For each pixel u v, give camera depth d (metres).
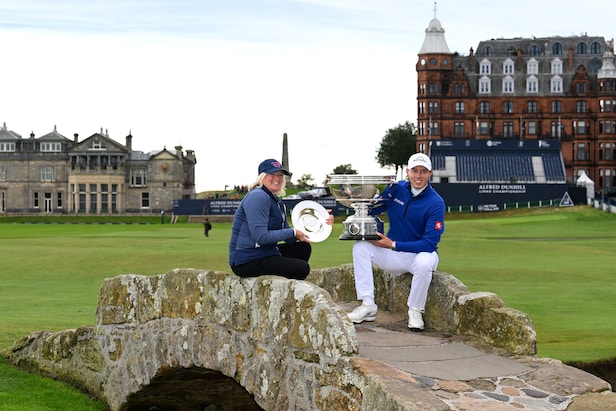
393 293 13.64
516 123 167.12
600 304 27.95
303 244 12.59
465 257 50.00
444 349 11.17
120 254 48.56
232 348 11.71
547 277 37.59
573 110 166.12
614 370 17.47
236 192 194.38
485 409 8.80
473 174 150.25
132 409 14.72
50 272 40.81
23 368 16.81
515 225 89.88
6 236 74.19
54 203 172.38
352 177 12.77
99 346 15.09
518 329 11.09
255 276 11.68
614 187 161.75
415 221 12.77
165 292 13.16
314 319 10.08
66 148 172.50
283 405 10.60
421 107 167.50
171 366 13.02
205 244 60.38
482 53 171.50
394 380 9.12
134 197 170.75
